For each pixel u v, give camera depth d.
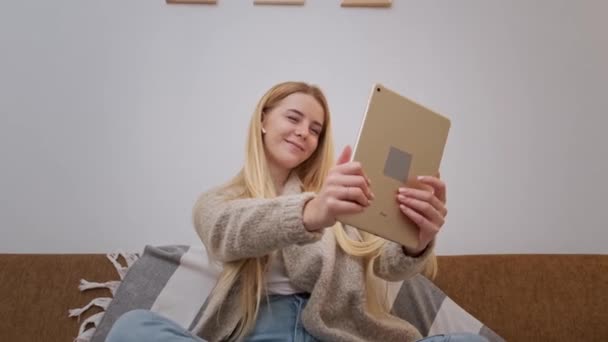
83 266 1.09
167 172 1.30
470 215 1.30
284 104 1.07
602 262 1.14
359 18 1.42
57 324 1.03
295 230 0.77
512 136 1.35
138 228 1.26
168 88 1.35
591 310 1.09
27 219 1.25
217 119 1.33
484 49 1.41
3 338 1.00
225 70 1.37
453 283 1.12
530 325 1.08
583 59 1.41
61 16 1.38
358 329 0.94
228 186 1.03
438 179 0.83
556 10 1.44
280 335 0.88
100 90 1.34
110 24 1.39
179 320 1.03
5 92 1.33
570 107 1.37
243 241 0.82
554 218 1.30
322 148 1.13
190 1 1.40
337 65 1.38
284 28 1.40
